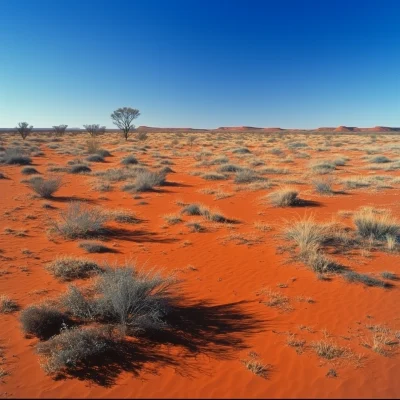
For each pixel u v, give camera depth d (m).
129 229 10.98
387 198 14.80
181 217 12.32
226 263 8.22
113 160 31.06
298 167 25.80
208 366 4.55
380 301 6.33
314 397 4.04
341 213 12.35
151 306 5.56
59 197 15.32
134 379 4.28
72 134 87.06
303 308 6.10
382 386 4.23
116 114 57.12
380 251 8.77
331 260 7.99
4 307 5.90
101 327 5.17
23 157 26.88
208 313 5.94
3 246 9.00
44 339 5.06
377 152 36.19
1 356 4.66
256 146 47.81
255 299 6.44
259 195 15.96
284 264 8.04
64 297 5.88
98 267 7.65
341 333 5.34
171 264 8.15
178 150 42.03
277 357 4.76
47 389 4.08
